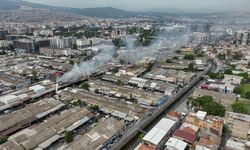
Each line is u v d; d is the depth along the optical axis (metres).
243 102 161.88
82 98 171.00
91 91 193.38
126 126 136.00
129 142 126.88
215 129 123.12
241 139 121.69
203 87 198.25
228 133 130.25
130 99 179.50
